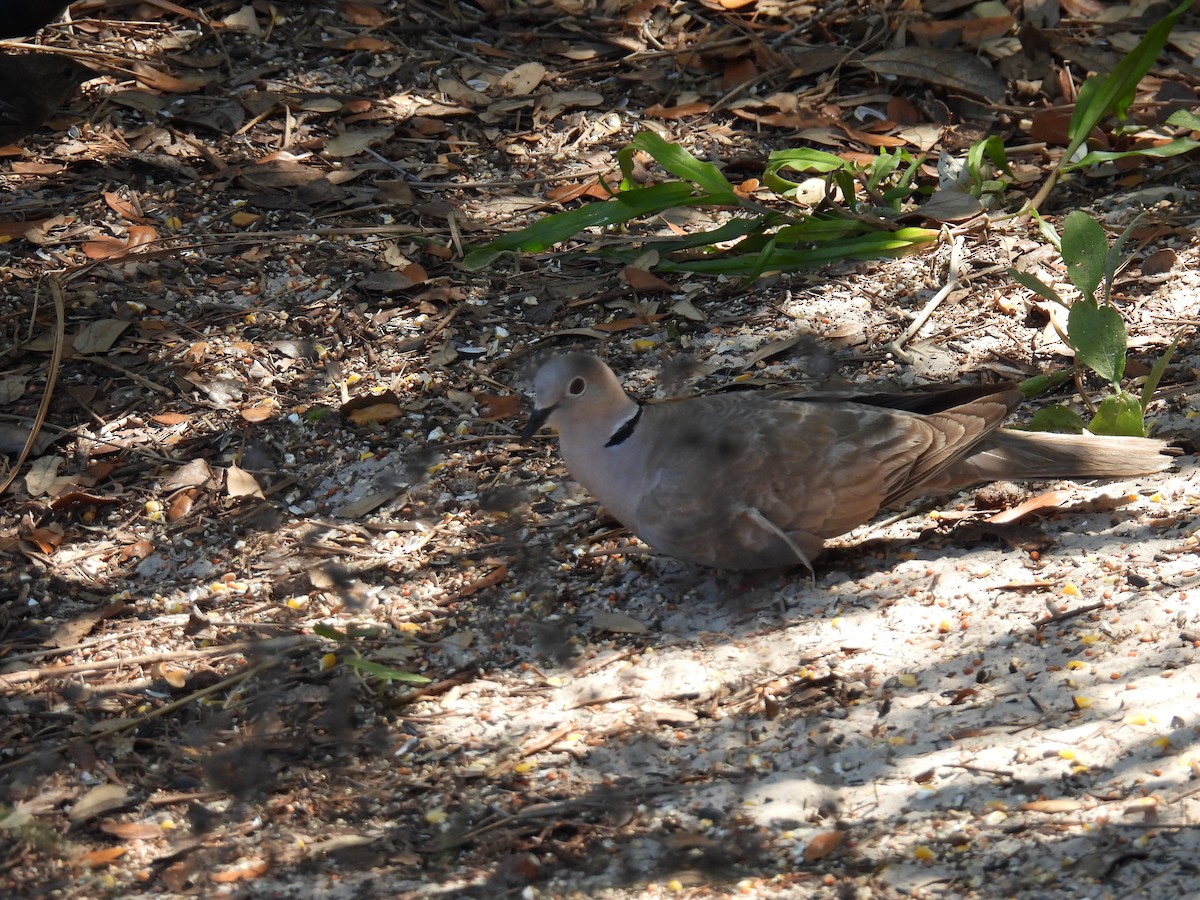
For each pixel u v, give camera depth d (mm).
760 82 14844
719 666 8398
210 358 11750
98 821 7648
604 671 8523
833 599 8859
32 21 13148
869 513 8891
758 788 7352
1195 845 6445
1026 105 14188
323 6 15938
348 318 12148
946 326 11555
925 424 8945
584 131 14375
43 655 9047
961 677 7961
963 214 12547
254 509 10352
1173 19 11836
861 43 14992
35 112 13570
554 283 12516
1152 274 11727
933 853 6703
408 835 7367
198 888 7055
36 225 13117
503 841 7195
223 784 7852
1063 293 11664
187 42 15461
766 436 8758
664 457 8836
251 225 13219
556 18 15875
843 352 11359
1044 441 9180
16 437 11016
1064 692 7656
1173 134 13438
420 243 12938
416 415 11133
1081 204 12797
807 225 12297
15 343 11852
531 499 10258
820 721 7789
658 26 15695
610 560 9617
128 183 13695
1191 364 10641
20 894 7133
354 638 9000
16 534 10227
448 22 15781
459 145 14266
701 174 12219
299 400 11359
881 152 13414
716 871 6812
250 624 9242
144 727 8391
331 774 7891
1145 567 8602
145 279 12578
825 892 6562
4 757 8227
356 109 14586
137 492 10555
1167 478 9531
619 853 7020
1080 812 6777
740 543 8797
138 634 9258
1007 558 8969
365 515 10258
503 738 8031
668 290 12289
